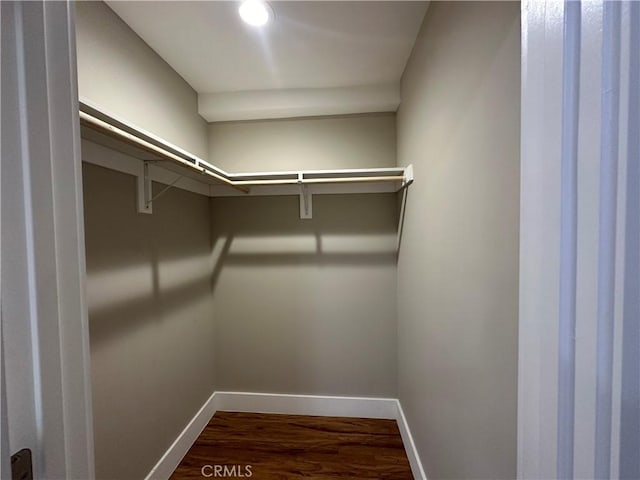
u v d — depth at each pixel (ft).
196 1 3.85
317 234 6.82
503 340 2.22
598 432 0.97
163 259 5.08
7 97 1.10
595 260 0.98
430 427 4.17
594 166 0.98
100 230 3.72
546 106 1.21
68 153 1.36
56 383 1.24
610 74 0.92
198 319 6.30
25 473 1.12
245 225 6.93
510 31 2.07
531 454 1.35
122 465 4.04
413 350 5.14
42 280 1.19
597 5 0.96
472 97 2.71
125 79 4.25
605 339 0.95
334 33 4.53
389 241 6.70
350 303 6.81
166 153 3.72
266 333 7.00
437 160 3.71
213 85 6.08
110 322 3.86
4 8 1.10
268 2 3.88
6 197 1.09
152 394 4.72
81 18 3.51
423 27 4.26
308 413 6.88
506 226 2.15
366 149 6.68
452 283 3.25
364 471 5.12
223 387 7.01
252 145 6.91
